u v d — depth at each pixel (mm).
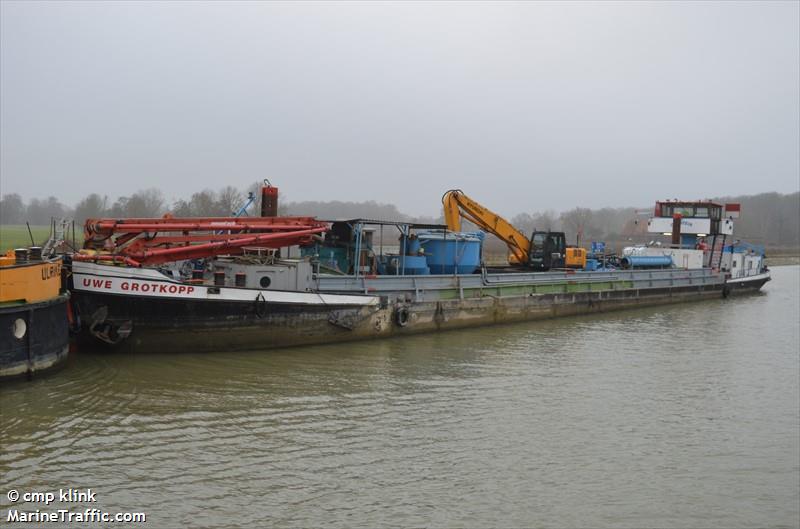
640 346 21688
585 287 29969
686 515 9438
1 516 8336
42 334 13680
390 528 8508
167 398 13266
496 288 25328
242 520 8523
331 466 10367
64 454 10266
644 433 12789
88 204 85500
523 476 10414
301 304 18203
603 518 9195
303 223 19719
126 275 15711
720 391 16062
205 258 19484
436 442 11656
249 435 11508
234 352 17281
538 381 16297
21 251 13672
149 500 8938
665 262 36688
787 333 25047
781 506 9820
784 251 115312
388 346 19656
